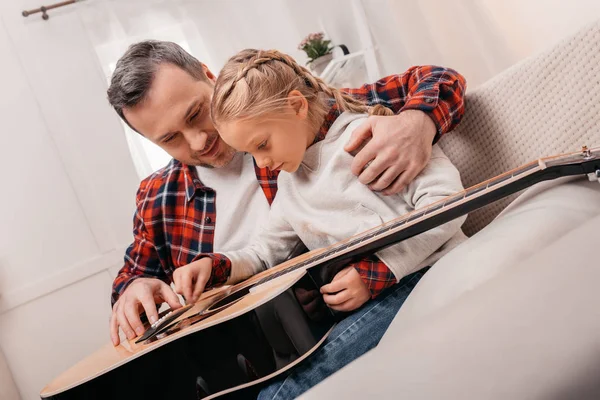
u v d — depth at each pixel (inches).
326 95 45.7
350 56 109.9
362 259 37.9
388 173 39.6
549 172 29.4
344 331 36.7
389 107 49.9
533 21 101.0
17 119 111.5
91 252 113.6
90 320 113.3
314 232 45.4
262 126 39.6
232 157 55.8
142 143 115.2
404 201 42.2
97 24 114.3
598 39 36.1
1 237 109.9
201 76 51.6
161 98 49.0
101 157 114.3
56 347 111.5
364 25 110.7
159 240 61.1
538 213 27.4
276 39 120.3
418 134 40.0
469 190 33.5
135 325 48.4
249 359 35.5
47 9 111.8
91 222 113.9
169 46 51.2
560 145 39.8
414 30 109.4
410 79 49.4
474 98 44.9
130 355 38.4
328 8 119.3
